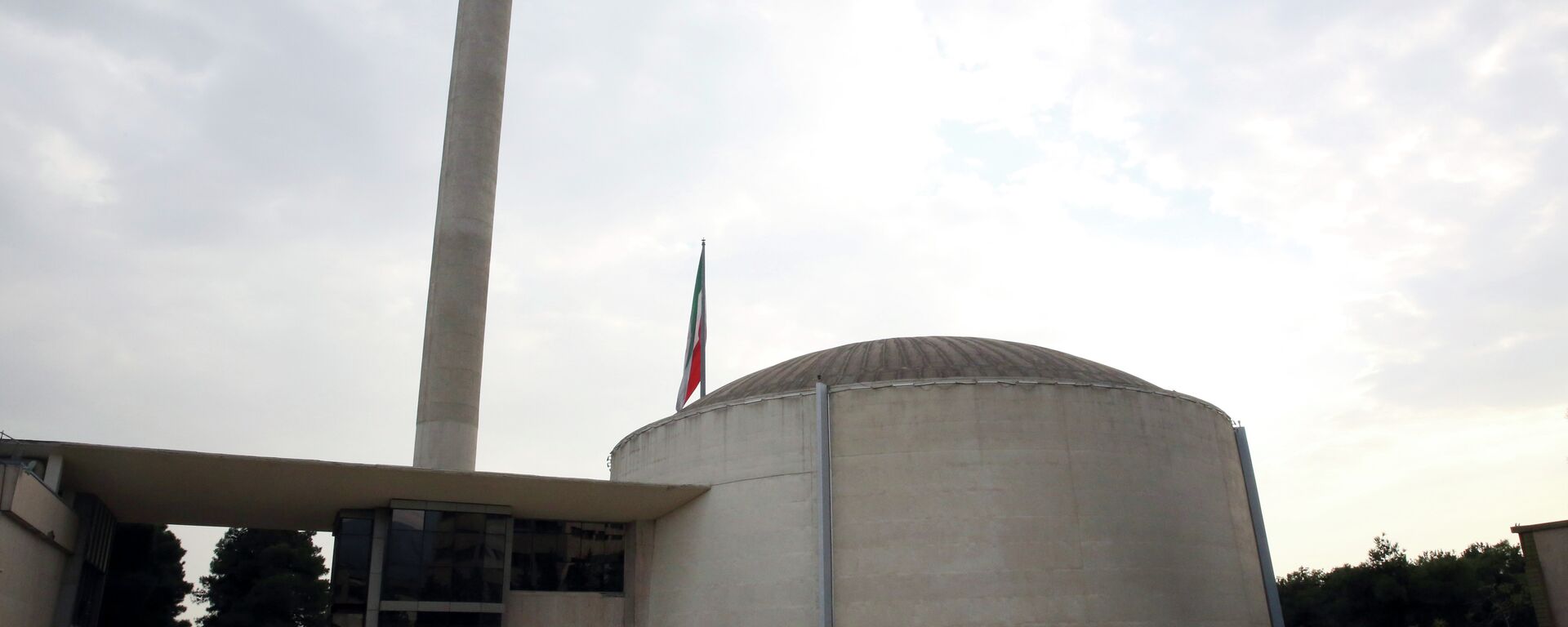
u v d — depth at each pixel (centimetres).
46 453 3088
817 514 3734
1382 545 7462
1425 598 7044
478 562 3900
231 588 9581
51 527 2997
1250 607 4056
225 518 4297
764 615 3703
